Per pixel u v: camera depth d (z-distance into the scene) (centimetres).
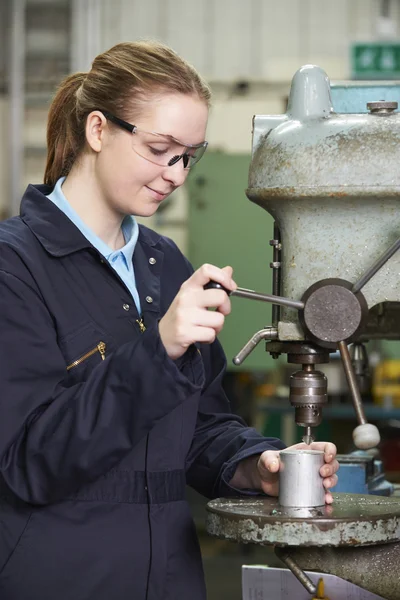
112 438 152
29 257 169
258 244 529
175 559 174
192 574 178
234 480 183
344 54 680
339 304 155
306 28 683
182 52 688
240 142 687
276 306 169
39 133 691
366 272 155
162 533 170
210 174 530
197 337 147
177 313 147
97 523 166
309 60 683
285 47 684
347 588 156
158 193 171
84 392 153
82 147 178
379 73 510
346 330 155
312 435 167
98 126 172
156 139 165
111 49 177
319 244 161
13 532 165
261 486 177
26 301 164
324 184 155
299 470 156
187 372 156
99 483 167
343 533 143
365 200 157
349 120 160
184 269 201
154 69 167
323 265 161
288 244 163
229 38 686
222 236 531
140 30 684
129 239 189
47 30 682
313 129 159
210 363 201
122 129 167
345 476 215
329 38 682
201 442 193
